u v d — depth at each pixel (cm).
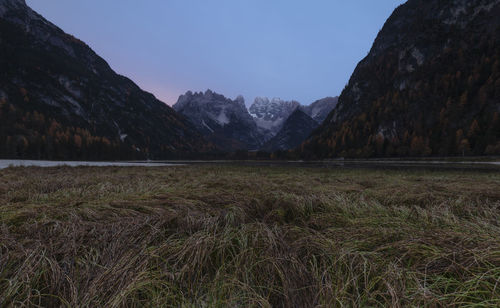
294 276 172
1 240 210
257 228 263
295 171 1669
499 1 9762
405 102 9325
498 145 5178
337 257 194
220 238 234
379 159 7088
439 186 587
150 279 169
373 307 144
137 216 303
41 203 385
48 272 173
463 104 7306
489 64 7944
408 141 7712
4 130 7819
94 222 278
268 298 163
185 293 171
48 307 153
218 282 174
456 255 180
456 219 288
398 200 441
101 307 147
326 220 329
